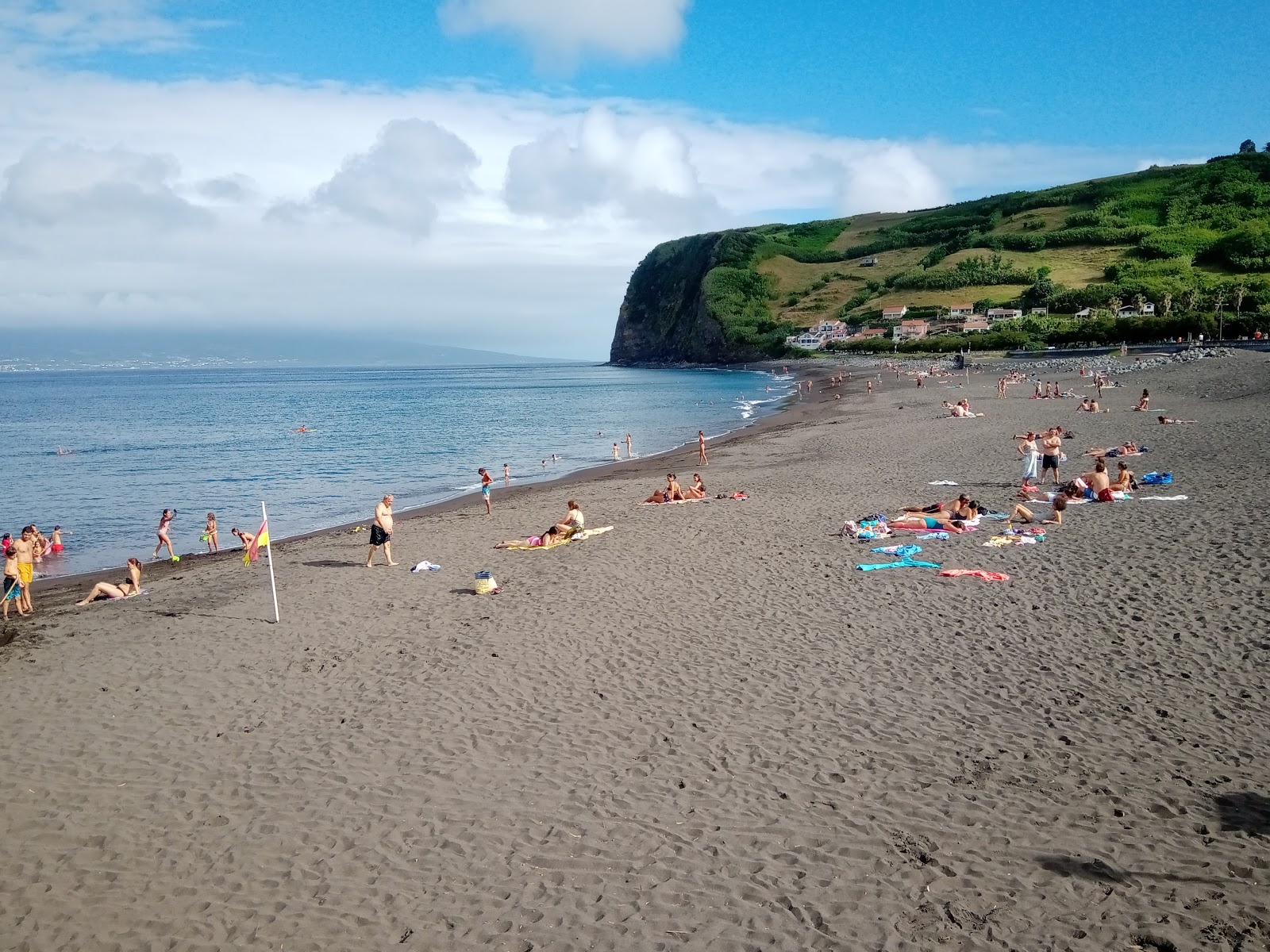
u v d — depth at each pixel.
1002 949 6.41
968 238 199.38
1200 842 7.47
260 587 18.22
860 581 15.64
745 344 191.50
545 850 7.97
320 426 72.94
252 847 8.27
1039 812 8.09
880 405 63.66
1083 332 115.25
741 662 12.19
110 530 29.59
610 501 27.48
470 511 27.98
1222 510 18.34
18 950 6.96
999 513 20.53
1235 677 10.48
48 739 10.85
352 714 11.16
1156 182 196.12
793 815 8.34
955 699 10.57
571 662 12.52
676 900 7.19
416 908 7.25
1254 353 71.94
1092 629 12.39
